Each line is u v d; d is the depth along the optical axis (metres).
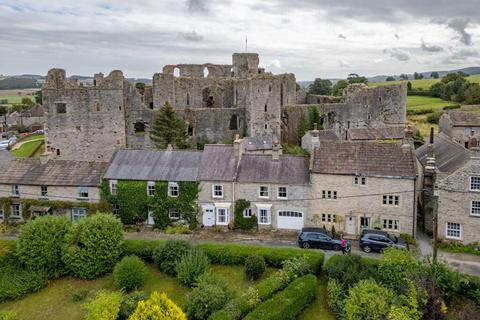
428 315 30.95
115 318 32.34
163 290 37.41
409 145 48.09
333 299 34.00
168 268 39.19
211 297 33.25
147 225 50.84
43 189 51.50
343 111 94.69
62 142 76.19
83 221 41.19
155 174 50.31
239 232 48.50
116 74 77.00
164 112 76.25
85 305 33.75
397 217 46.09
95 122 76.50
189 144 81.00
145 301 31.69
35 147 90.88
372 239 42.81
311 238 43.31
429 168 47.91
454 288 33.66
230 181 48.59
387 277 34.47
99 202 50.62
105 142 77.38
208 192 49.31
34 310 36.22
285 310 31.92
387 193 46.06
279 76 93.50
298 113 92.12
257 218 48.97
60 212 50.88
